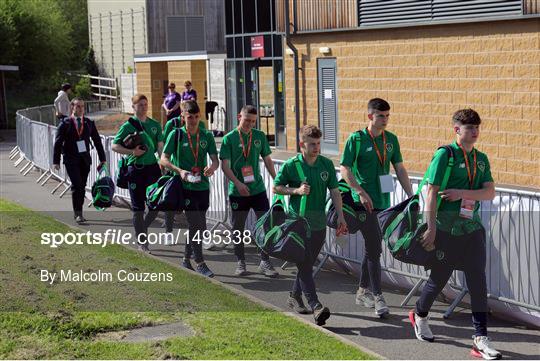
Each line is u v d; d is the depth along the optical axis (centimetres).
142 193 1308
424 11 2173
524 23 1916
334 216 975
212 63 3669
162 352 774
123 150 1295
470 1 2031
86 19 7106
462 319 950
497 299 923
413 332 906
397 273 1055
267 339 816
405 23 2230
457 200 847
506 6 1941
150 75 4234
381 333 904
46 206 1755
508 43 1962
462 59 2092
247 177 1160
